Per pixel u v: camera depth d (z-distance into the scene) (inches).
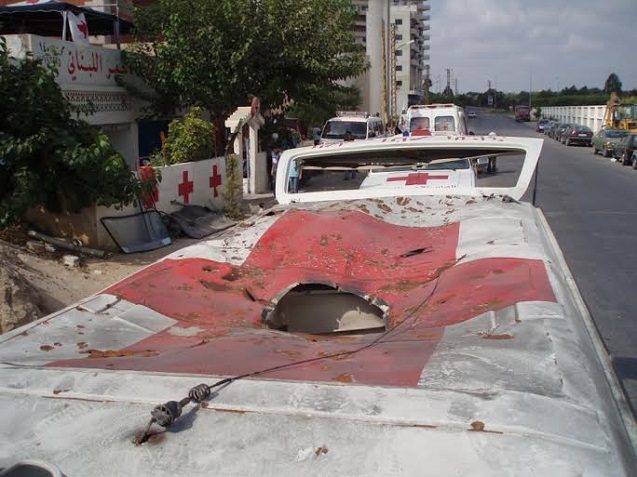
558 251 127.3
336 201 160.7
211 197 534.0
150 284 114.7
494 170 183.8
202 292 116.3
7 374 68.7
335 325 127.7
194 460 54.0
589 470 49.9
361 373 67.6
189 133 528.7
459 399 58.1
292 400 59.9
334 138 886.4
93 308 101.0
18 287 251.8
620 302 292.8
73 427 59.1
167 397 62.3
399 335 89.3
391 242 135.3
